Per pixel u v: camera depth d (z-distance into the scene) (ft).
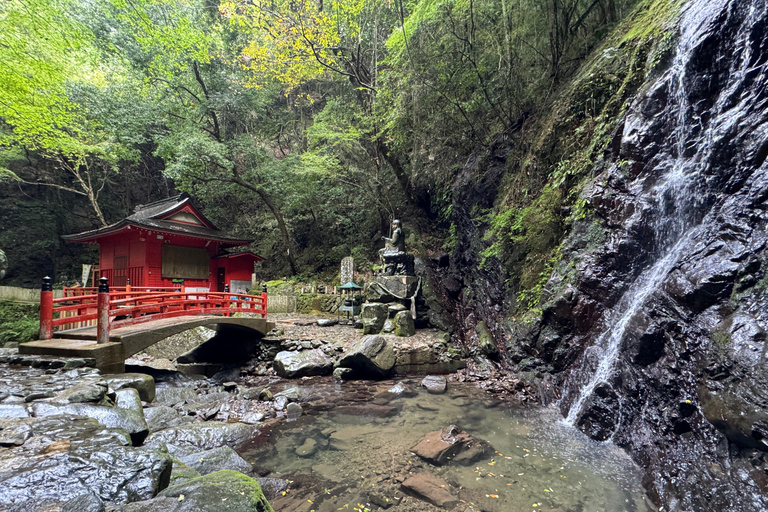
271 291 66.39
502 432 21.12
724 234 17.95
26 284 77.87
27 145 71.00
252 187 72.08
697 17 22.50
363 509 13.56
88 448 9.46
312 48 50.98
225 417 23.36
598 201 26.89
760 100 18.24
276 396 26.76
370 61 60.49
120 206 94.48
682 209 21.47
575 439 20.21
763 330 13.96
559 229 31.94
